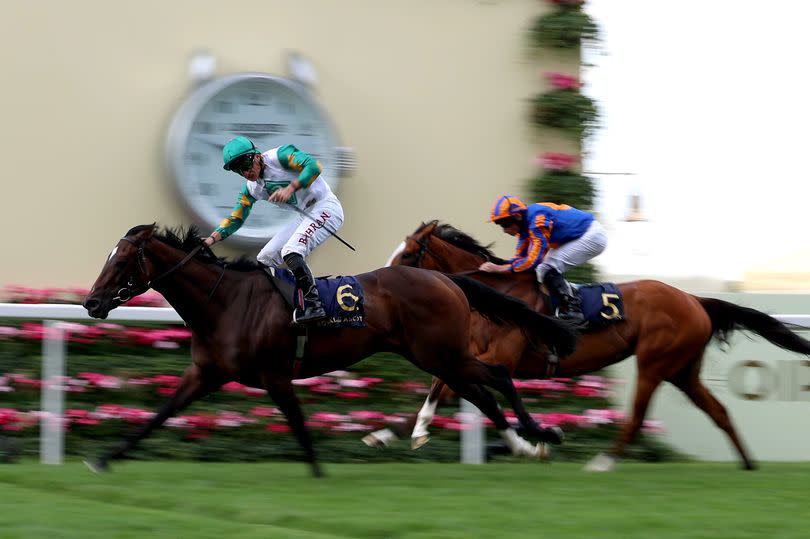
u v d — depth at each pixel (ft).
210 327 38.04
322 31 59.06
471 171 60.44
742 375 51.52
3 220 56.08
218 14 57.98
